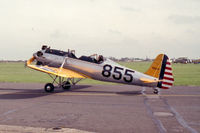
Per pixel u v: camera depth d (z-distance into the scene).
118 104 8.45
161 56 11.30
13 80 20.58
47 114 6.68
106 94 11.50
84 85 16.50
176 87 14.91
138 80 11.55
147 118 6.21
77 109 7.46
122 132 4.91
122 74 11.78
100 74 12.15
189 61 120.44
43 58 13.09
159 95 11.08
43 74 31.16
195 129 5.16
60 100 9.46
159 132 4.93
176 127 5.32
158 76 11.33
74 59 12.66
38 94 11.43
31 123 5.62
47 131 4.95
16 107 7.80
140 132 4.92
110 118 6.19
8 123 5.62
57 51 13.22
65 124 5.54
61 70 12.40
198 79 21.53
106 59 12.30
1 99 9.73
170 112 7.01
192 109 7.51
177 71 37.41
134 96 10.73
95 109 7.47
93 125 5.46
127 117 6.31
